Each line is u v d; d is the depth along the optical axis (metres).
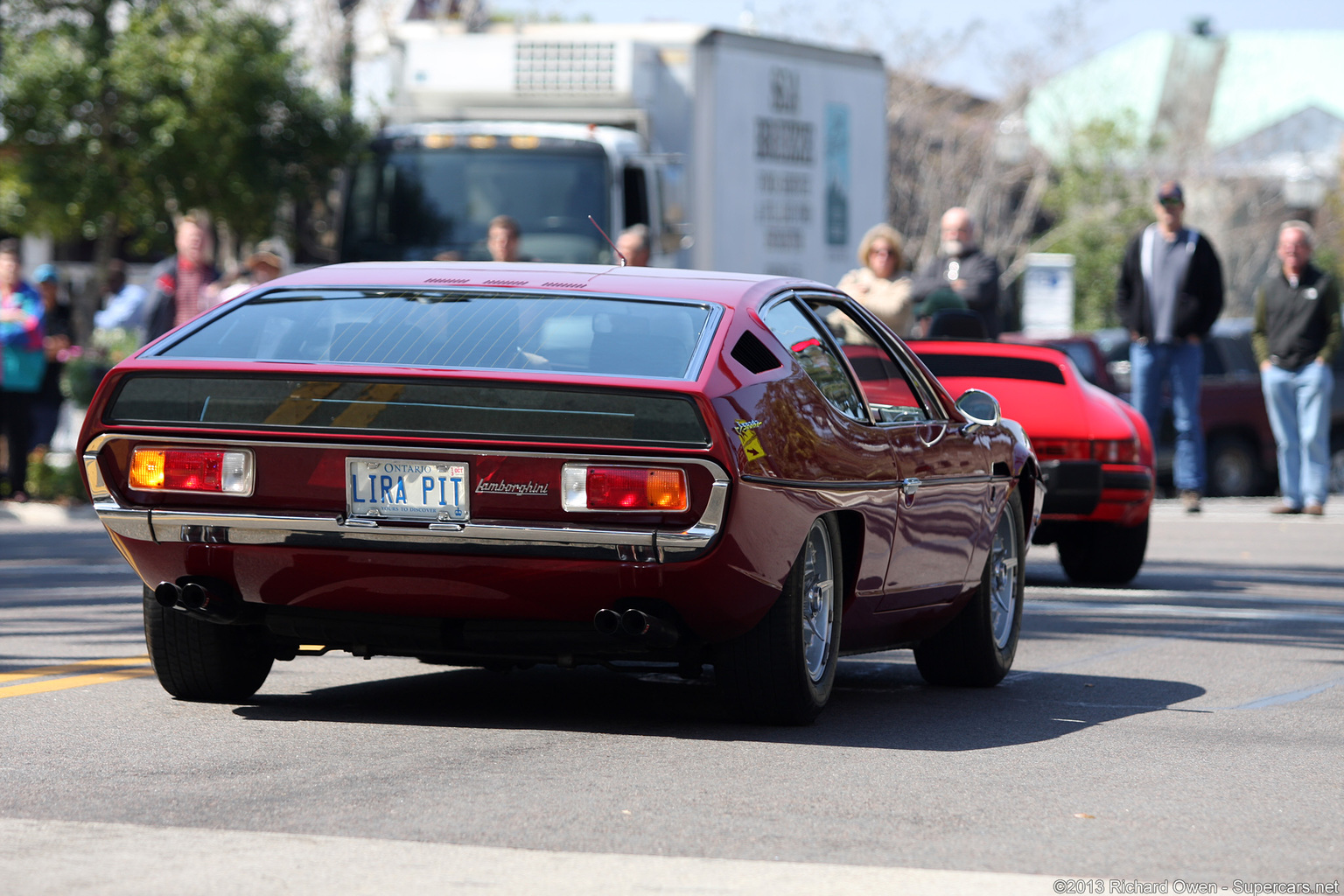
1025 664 18.44
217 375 12.91
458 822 10.55
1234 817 11.18
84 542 31.56
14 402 38.00
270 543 12.86
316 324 13.45
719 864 9.65
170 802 10.99
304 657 17.88
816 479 13.31
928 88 93.06
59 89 46.72
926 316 30.83
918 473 15.10
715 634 13.10
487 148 41.19
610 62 43.28
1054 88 98.50
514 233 31.81
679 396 12.30
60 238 50.78
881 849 10.11
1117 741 13.87
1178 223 36.94
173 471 13.00
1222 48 112.75
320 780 11.70
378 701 15.12
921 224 93.25
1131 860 10.01
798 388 13.50
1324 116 120.81
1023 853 10.10
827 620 14.06
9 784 11.50
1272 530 35.69
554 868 9.52
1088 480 25.14
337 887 9.09
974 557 16.36
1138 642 20.12
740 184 44.97
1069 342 42.66
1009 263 96.12
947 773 12.39
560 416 12.38
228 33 47.53
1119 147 97.19
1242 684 17.09
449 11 67.94
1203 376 49.59
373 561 12.73
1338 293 38.41
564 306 13.46
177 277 36.97
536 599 12.79
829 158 48.78
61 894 8.90
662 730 13.85
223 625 14.12
